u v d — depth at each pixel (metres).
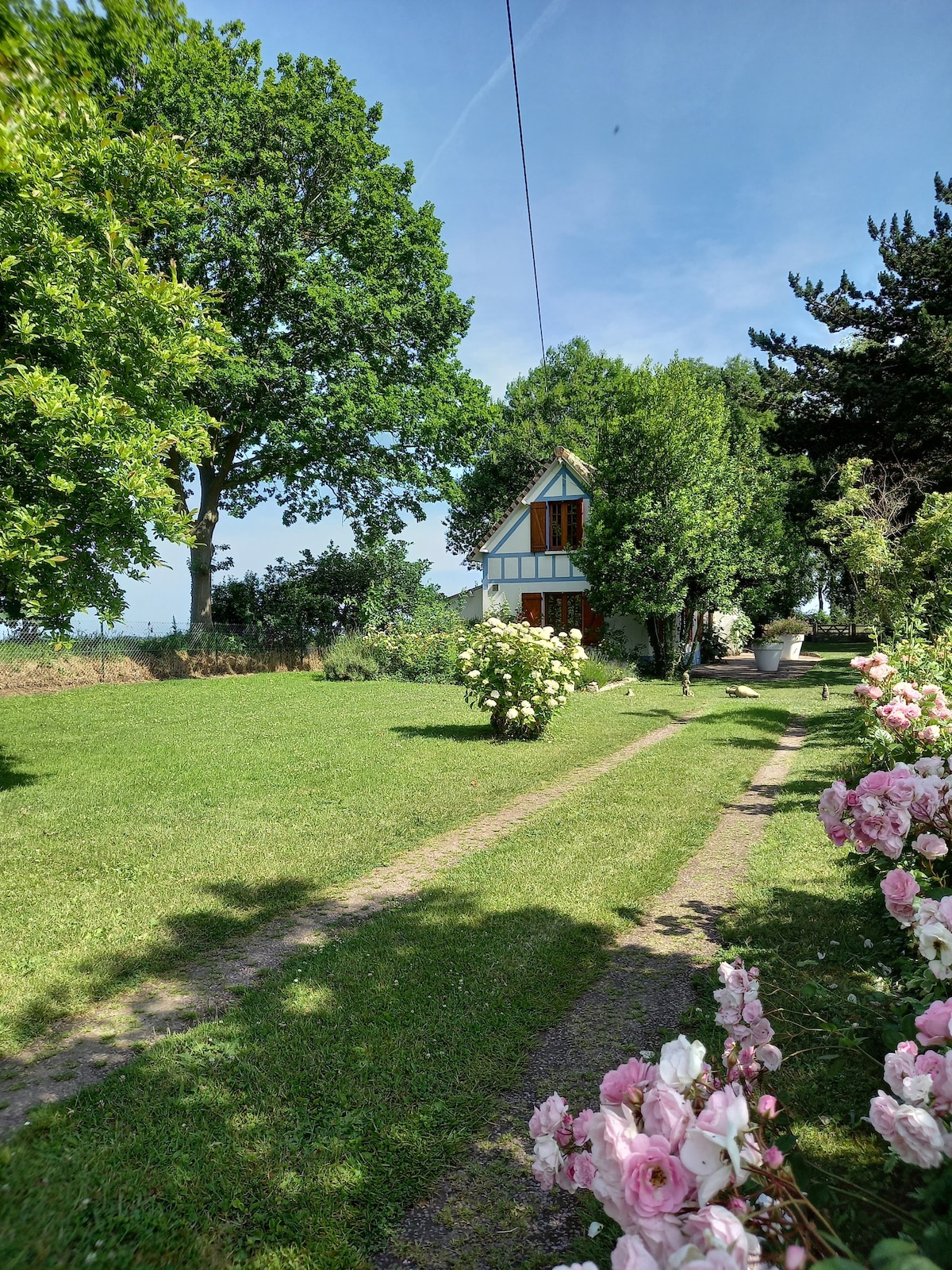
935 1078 1.69
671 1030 3.57
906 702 5.67
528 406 40.28
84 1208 2.44
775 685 20.80
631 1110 1.52
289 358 21.89
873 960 4.08
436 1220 2.45
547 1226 2.42
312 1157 2.71
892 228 23.61
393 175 24.47
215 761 10.27
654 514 22.30
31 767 9.95
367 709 15.96
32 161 7.12
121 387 8.70
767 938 4.54
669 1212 1.27
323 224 23.44
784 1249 1.40
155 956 4.50
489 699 11.83
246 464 25.42
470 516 39.56
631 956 4.45
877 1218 2.05
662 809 7.81
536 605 27.94
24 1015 3.80
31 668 19.67
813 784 8.64
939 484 23.05
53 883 5.67
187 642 24.72
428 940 4.64
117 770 9.77
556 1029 3.64
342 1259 2.26
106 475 8.09
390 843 6.70
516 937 4.67
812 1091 2.95
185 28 4.23
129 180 8.81
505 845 6.64
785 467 30.50
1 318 8.13
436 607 26.28
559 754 10.80
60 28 3.81
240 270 21.44
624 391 23.91
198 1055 3.42
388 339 24.09
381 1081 3.18
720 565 23.14
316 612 29.52
